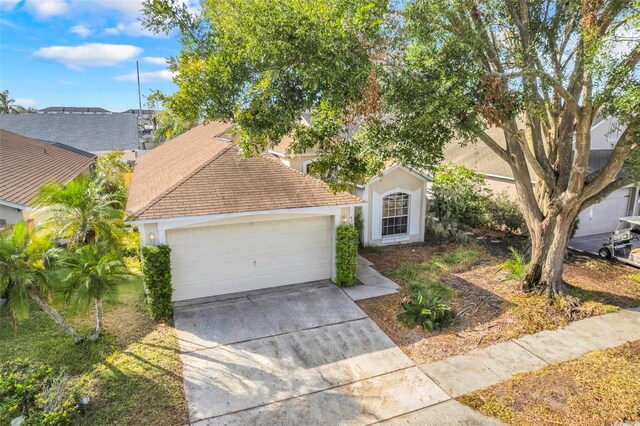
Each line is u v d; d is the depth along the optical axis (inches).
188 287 447.2
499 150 467.2
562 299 438.9
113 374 312.5
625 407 279.6
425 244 674.2
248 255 466.6
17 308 305.4
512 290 473.1
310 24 276.2
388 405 283.4
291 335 377.1
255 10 281.3
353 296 461.1
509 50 381.7
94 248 359.9
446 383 307.3
